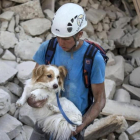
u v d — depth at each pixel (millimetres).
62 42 1960
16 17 4695
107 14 5930
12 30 4527
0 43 4309
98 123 3588
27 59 4309
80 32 1991
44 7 5285
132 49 5852
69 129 2109
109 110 3982
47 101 2215
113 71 4820
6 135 3041
